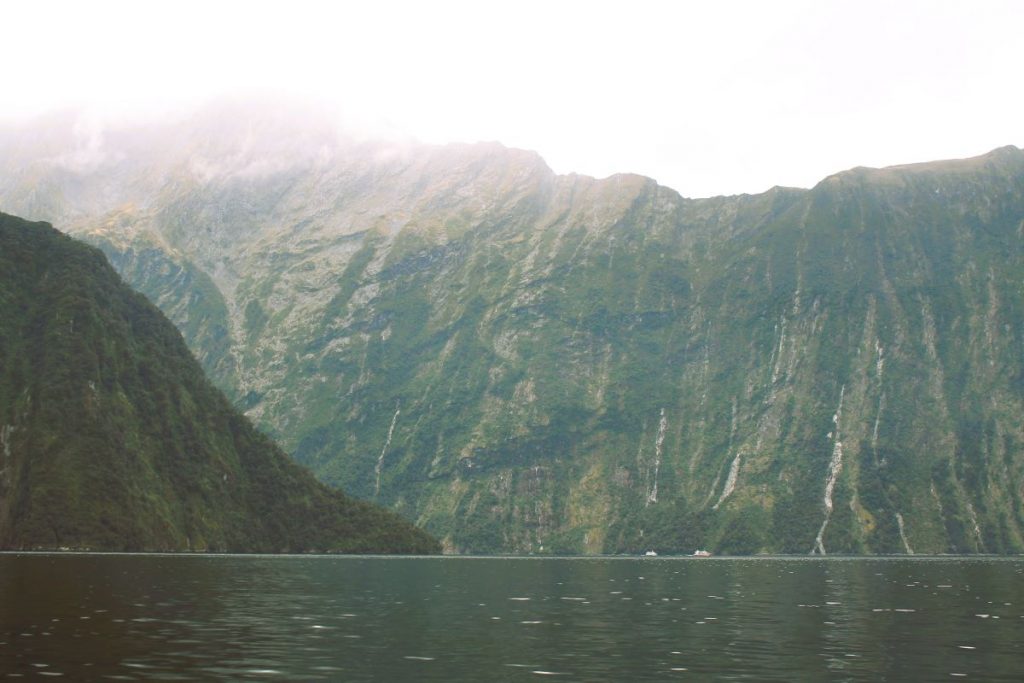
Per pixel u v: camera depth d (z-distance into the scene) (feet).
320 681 204.64
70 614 312.91
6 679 199.11
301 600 395.96
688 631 301.84
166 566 645.92
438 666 226.17
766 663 235.61
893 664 235.20
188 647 245.86
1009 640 282.36
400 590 478.18
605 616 351.05
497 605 394.73
